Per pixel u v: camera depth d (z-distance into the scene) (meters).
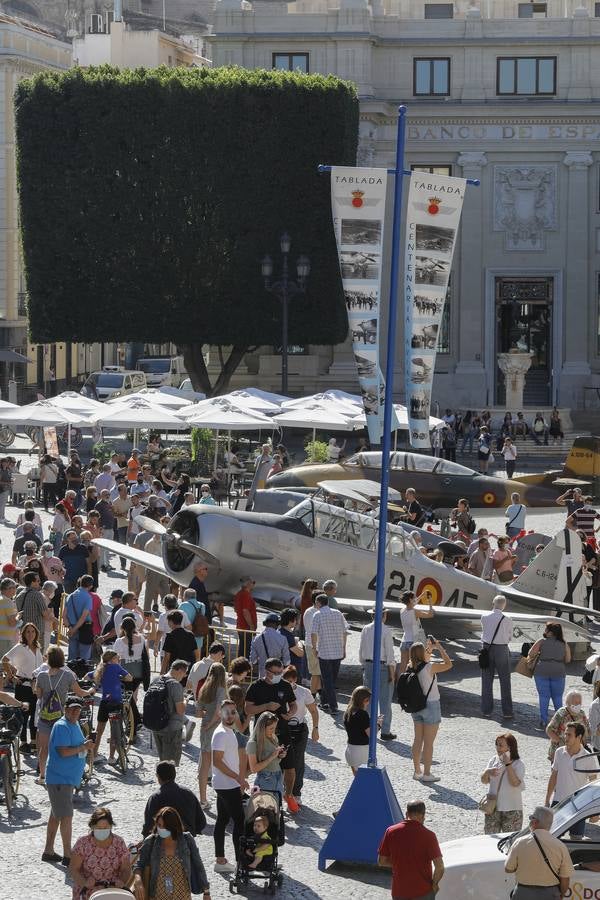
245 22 193.50
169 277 171.75
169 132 169.00
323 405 133.88
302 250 171.62
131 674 55.06
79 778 41.94
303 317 173.00
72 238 171.12
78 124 169.38
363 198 49.28
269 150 169.75
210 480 124.00
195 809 37.69
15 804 47.00
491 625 62.12
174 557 72.62
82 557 73.94
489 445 152.00
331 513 74.06
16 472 127.25
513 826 42.53
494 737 58.81
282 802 45.69
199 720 57.41
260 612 82.38
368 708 48.81
